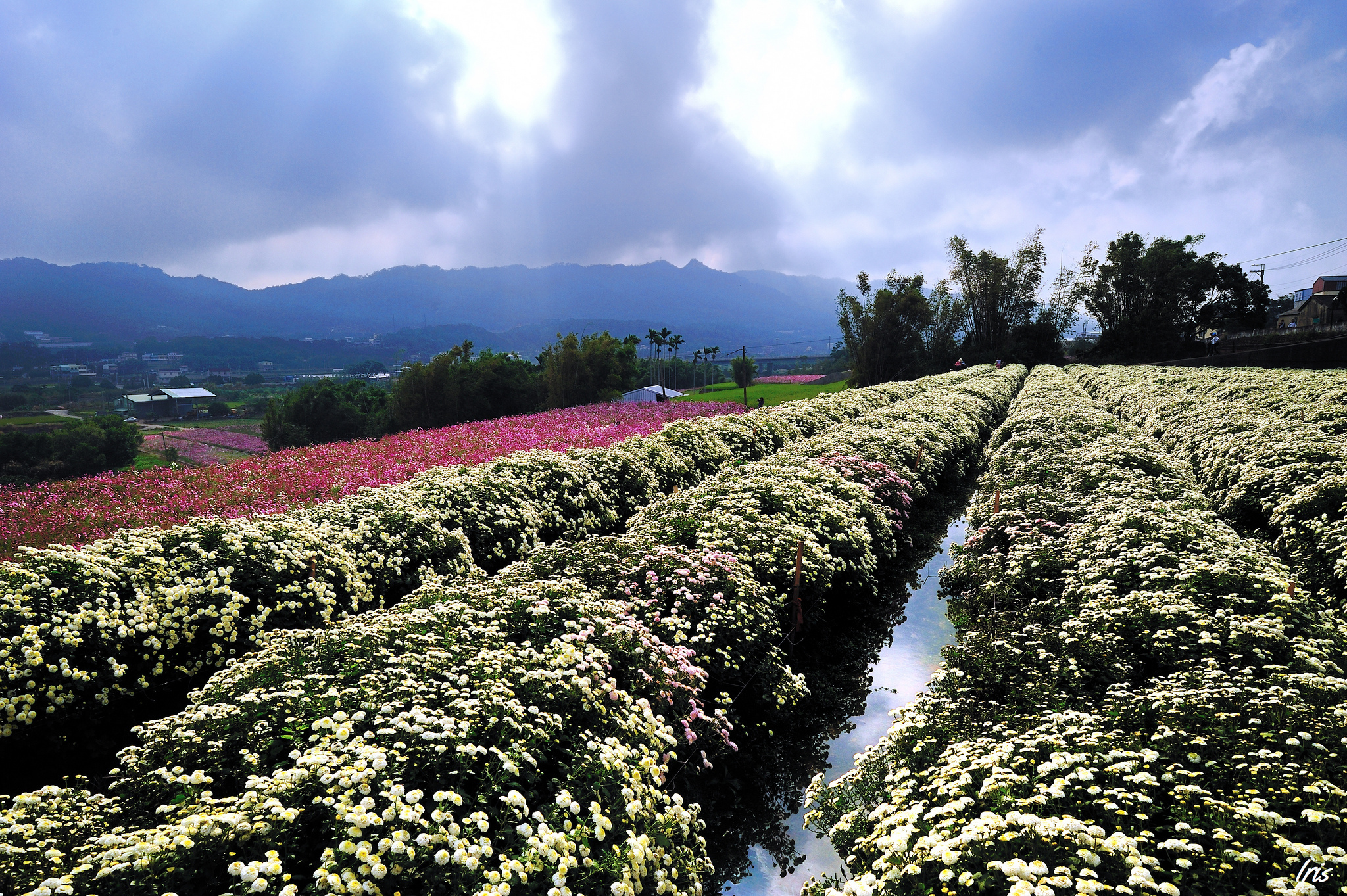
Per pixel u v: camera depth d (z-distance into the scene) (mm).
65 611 5578
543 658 4609
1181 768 3424
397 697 4027
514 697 4055
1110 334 66812
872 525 10586
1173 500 10320
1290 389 20906
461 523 9523
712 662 6012
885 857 3256
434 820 3031
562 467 11648
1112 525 8406
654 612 6113
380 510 9125
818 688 7375
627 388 59656
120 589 6133
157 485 16734
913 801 3777
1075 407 22516
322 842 3150
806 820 4777
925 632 8922
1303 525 8617
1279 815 2885
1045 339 66875
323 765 3262
